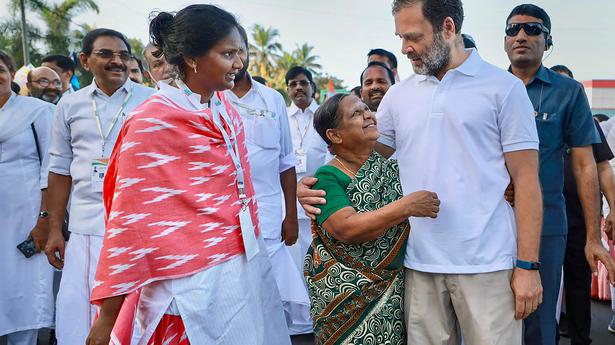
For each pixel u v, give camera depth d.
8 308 4.62
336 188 2.70
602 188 4.17
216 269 2.45
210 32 2.39
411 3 2.57
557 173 3.59
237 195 2.56
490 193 2.60
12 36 34.03
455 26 2.61
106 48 3.79
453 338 2.79
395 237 2.72
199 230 2.40
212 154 2.43
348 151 2.79
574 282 4.69
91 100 3.88
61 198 4.05
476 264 2.58
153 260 2.33
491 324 2.56
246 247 2.53
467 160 2.60
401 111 2.79
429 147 2.66
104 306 2.36
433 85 2.70
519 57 3.63
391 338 2.75
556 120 3.58
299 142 6.12
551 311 3.55
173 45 2.43
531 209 2.54
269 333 2.74
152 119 2.32
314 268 2.77
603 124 6.16
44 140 4.71
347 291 2.70
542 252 3.54
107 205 2.51
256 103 4.07
